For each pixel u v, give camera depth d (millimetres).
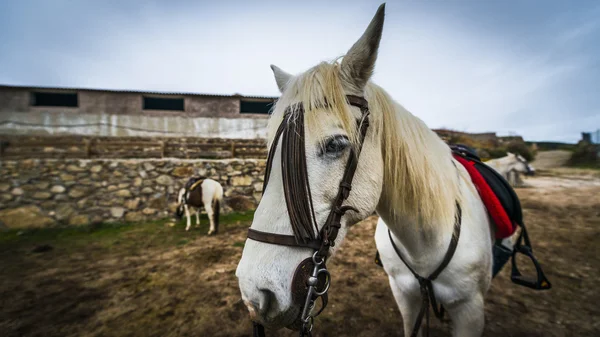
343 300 2482
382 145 929
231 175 6543
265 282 676
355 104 823
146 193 6000
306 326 702
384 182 953
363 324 2131
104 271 3295
